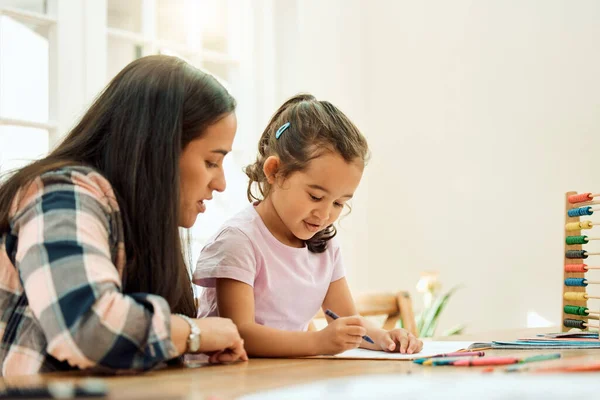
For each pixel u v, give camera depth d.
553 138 2.83
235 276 1.27
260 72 3.15
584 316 1.77
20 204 0.91
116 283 0.85
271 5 3.19
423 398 0.56
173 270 1.00
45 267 0.82
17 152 2.36
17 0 2.36
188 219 1.06
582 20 2.78
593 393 0.58
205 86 1.04
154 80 1.00
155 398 0.57
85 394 0.57
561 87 2.82
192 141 1.02
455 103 3.14
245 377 0.79
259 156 1.49
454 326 3.04
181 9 2.88
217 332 0.96
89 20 2.52
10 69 2.34
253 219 1.39
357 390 0.61
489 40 3.05
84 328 0.79
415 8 3.30
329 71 3.29
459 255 3.07
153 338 0.82
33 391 0.58
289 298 1.40
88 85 2.50
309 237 1.38
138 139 0.98
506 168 2.95
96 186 0.94
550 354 1.00
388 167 3.35
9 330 0.93
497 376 0.73
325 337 1.11
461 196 3.09
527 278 2.86
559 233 2.78
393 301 1.98
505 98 2.98
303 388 0.63
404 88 3.32
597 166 2.70
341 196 1.34
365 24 3.47
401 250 3.27
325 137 1.31
